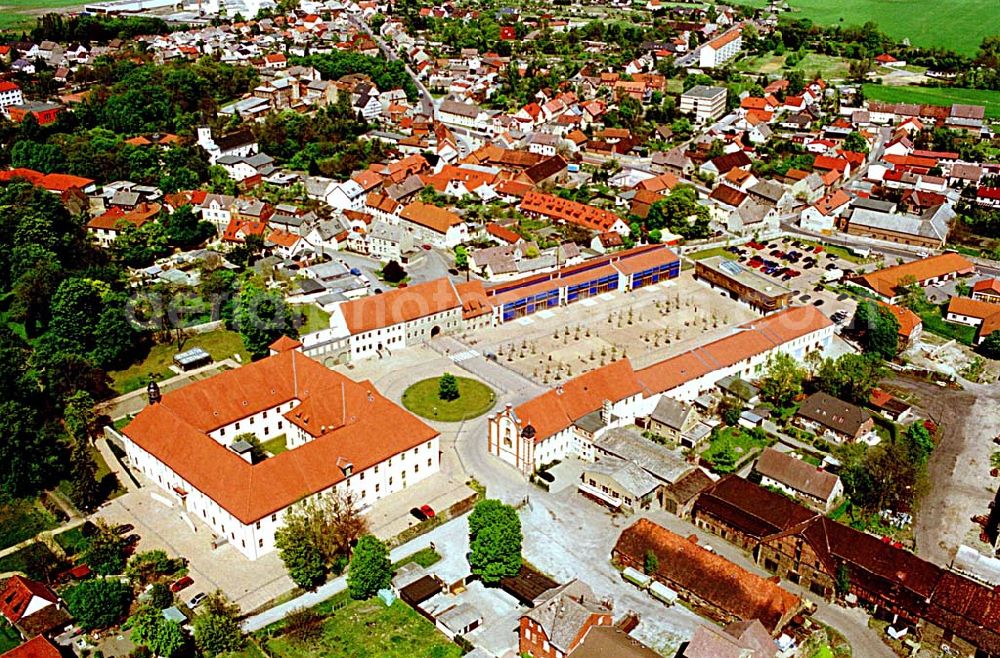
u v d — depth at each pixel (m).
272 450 185.75
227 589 145.62
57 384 193.88
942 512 167.75
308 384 190.50
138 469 178.38
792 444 187.25
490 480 176.00
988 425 197.62
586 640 125.56
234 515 150.00
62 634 137.38
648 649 123.12
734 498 162.00
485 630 138.38
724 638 122.94
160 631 130.25
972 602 135.50
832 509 167.75
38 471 168.62
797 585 149.62
